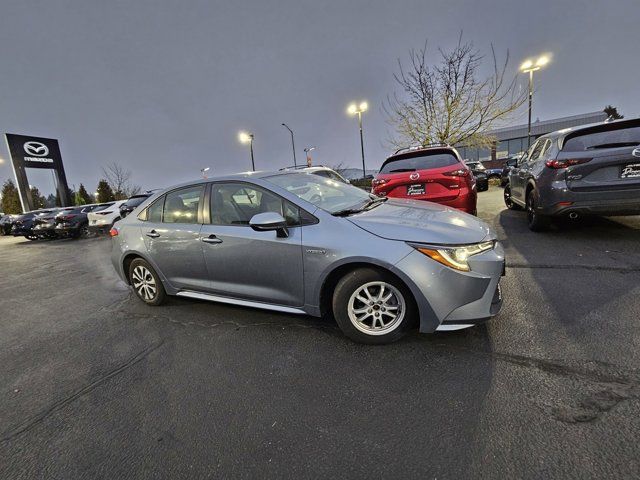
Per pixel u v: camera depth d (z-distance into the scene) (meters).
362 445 1.72
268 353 2.70
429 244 2.38
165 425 2.01
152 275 3.83
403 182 5.42
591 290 3.21
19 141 25.27
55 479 1.71
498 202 10.30
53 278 6.59
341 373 2.34
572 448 1.57
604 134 4.52
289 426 1.91
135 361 2.80
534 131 33.06
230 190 3.21
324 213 2.75
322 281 2.67
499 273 2.47
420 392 2.06
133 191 44.81
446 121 18.38
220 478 1.62
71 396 2.41
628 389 1.90
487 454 1.59
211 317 3.50
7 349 3.33
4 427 2.14
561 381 2.02
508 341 2.49
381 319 2.58
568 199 4.61
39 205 39.19
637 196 4.27
